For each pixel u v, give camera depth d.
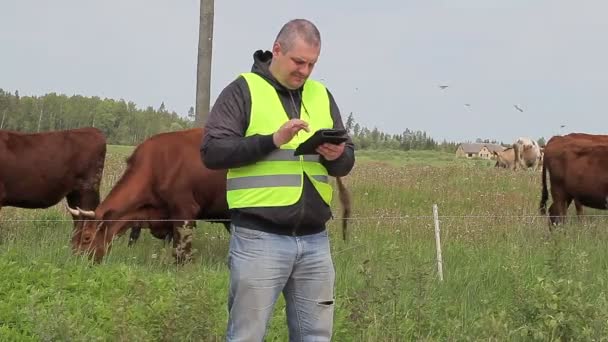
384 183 16.61
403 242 10.20
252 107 4.18
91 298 6.79
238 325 4.29
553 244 8.25
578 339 5.73
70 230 10.60
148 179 9.63
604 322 5.79
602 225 11.53
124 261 9.00
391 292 6.33
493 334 5.79
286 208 4.15
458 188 16.73
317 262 4.33
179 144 9.79
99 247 9.25
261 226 4.19
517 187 17.39
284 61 4.13
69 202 11.51
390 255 8.09
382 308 6.13
